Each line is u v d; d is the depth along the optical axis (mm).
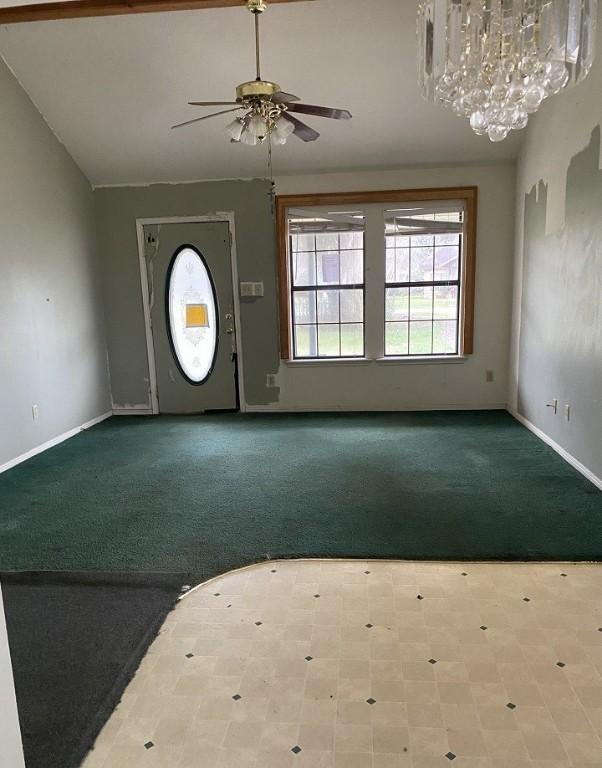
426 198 5305
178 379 5820
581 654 1885
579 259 3654
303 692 1749
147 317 5730
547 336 4320
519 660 1863
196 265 5613
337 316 5684
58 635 2074
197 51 4082
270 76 4285
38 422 4543
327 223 5488
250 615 2170
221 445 4598
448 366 5594
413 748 1527
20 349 4328
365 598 2262
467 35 2848
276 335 5668
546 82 2908
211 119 4734
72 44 4035
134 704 1718
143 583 2434
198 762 1506
